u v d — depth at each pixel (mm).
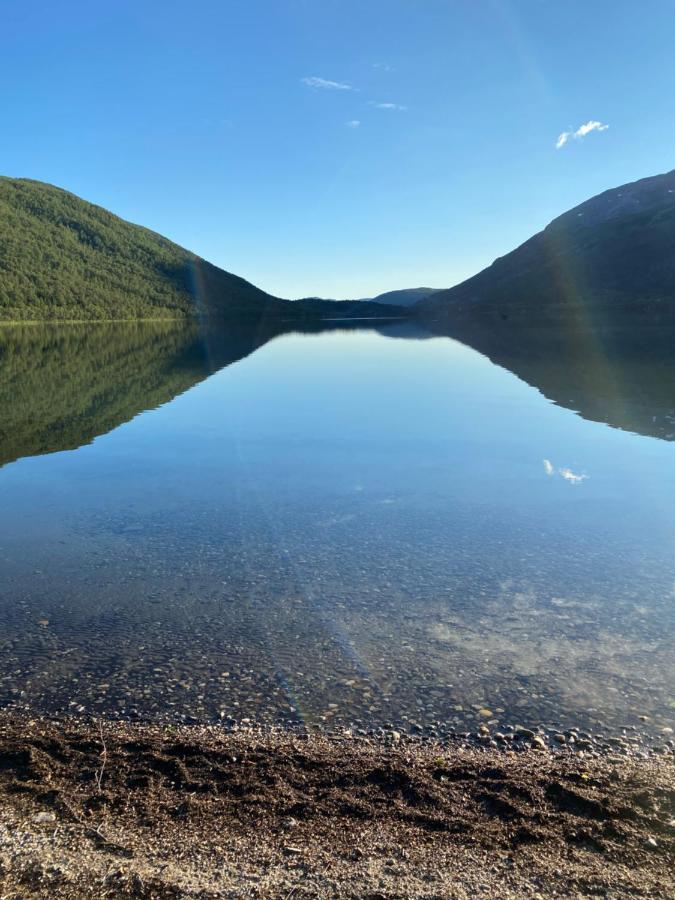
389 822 3514
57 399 22125
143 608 6488
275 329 95125
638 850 3250
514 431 15844
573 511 9578
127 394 23453
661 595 6699
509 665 5375
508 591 6828
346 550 8070
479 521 9172
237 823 3502
